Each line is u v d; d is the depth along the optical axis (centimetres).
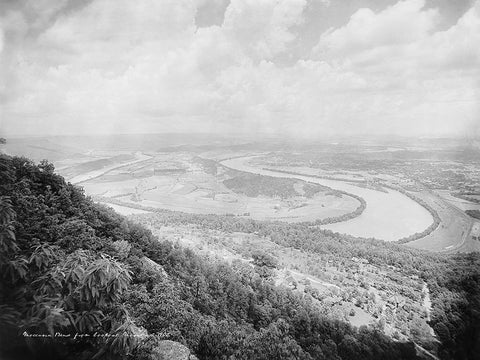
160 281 2531
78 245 2145
